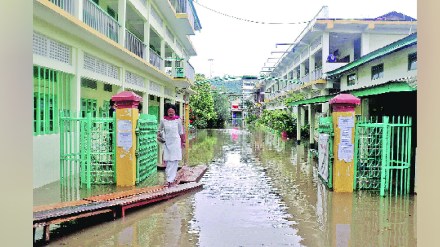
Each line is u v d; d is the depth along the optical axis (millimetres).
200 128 46562
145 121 9508
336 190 8484
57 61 8469
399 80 8102
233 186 9398
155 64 17984
